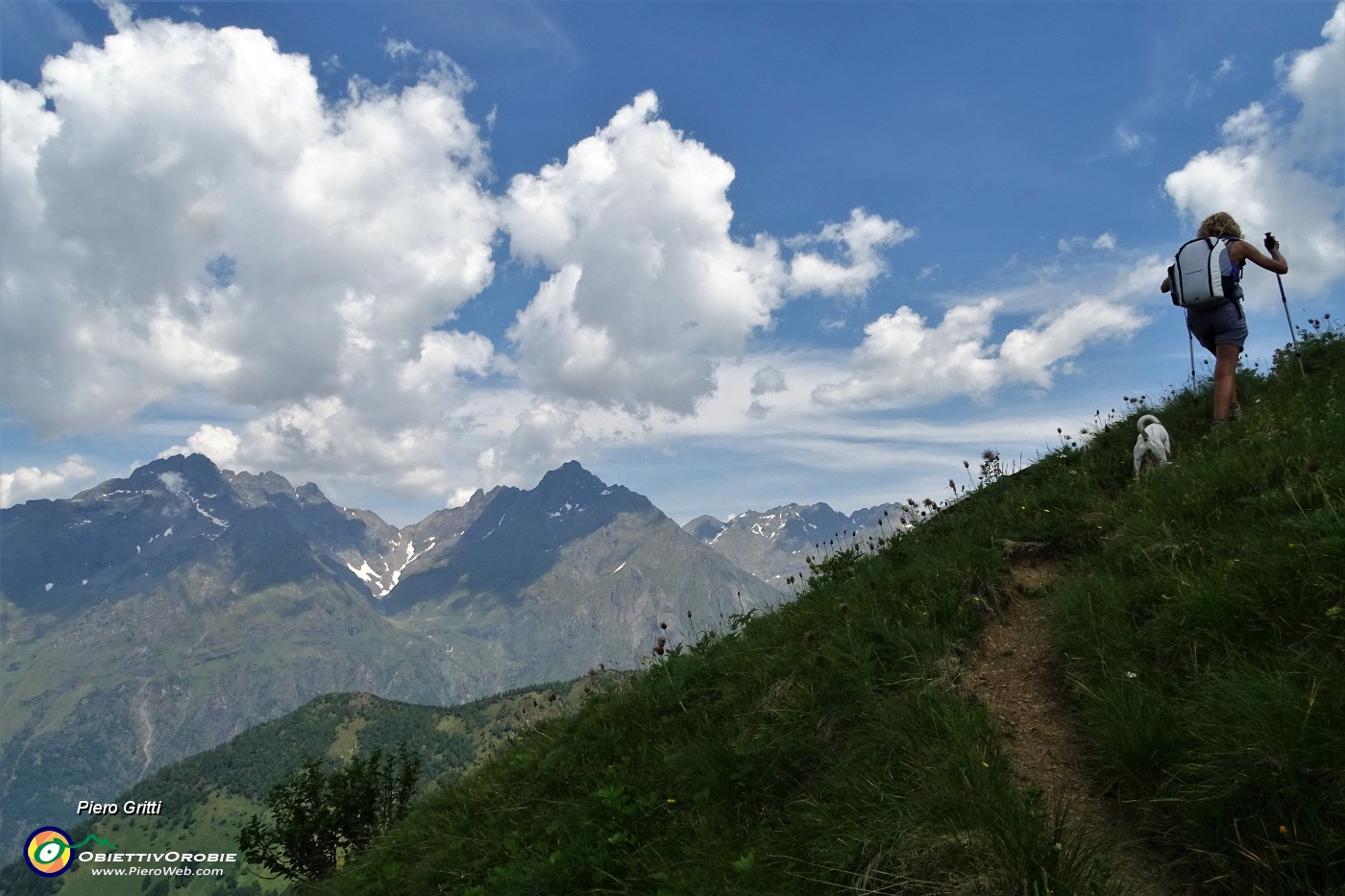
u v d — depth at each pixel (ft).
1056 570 22.97
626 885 17.43
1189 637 15.57
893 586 24.22
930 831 13.12
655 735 24.20
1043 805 13.47
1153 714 13.93
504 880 20.74
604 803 21.04
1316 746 11.18
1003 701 17.76
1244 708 12.55
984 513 29.91
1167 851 12.55
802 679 21.07
